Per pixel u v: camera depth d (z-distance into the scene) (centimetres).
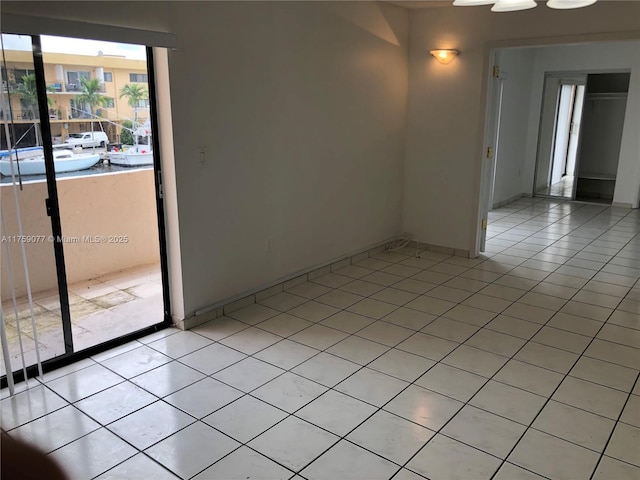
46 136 283
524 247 577
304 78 416
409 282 458
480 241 542
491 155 525
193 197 345
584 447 234
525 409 263
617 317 381
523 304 407
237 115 366
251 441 238
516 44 474
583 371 302
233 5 349
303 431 245
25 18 247
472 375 297
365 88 485
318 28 421
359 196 506
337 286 447
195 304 360
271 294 423
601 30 431
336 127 460
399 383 288
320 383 288
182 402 269
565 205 830
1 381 281
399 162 557
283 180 416
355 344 336
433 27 517
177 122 327
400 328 361
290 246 436
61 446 234
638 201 799
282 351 326
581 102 838
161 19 308
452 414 259
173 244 345
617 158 898
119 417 255
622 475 215
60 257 299
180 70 323
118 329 350
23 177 279
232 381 290
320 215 462
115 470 219
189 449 232
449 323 370
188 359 315
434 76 526
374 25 482
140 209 458
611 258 534
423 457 227
